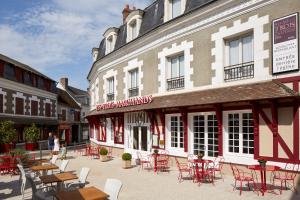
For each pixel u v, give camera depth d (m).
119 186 5.39
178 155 12.06
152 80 13.93
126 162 12.57
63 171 8.84
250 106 9.50
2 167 11.71
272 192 7.68
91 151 18.09
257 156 9.20
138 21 15.42
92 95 23.41
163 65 13.22
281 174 8.60
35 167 8.91
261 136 9.13
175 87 12.80
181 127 12.20
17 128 22.69
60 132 33.91
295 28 8.58
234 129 10.08
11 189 9.07
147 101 13.55
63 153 16.92
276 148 8.74
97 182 9.71
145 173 11.17
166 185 8.95
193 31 11.71
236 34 10.19
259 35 9.46
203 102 10.14
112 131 18.00
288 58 8.71
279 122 8.72
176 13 13.03
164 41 13.17
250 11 9.73
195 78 11.58
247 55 10.07
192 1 12.01
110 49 19.00
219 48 10.67
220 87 10.57
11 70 22.42
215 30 10.84
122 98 16.52
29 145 22.83
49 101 29.00
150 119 13.55
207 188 8.41
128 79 16.05
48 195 6.70
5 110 21.30
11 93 22.19
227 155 10.12
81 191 5.25
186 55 12.02
